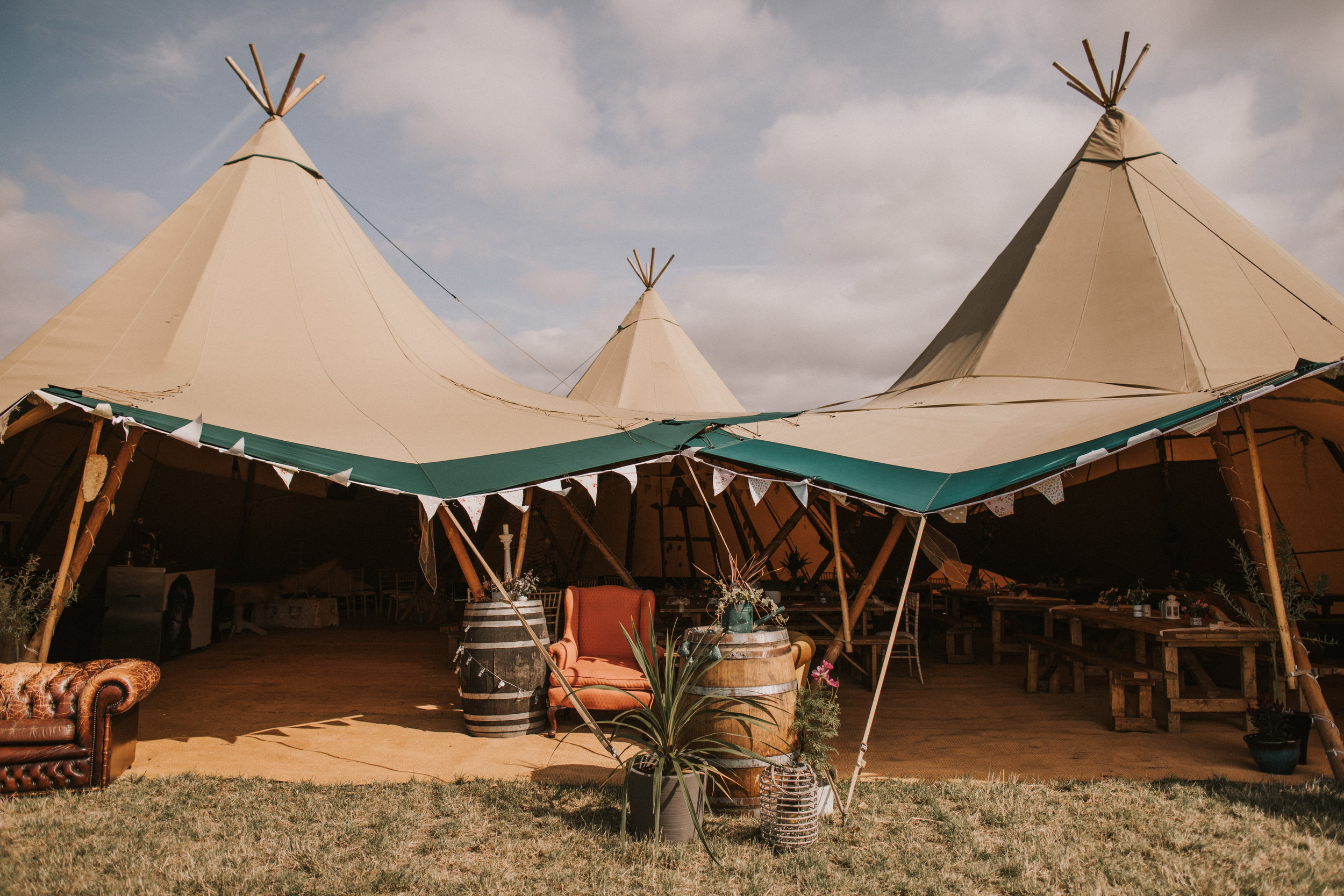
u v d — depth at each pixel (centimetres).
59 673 462
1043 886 332
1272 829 388
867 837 386
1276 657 589
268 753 544
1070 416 597
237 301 695
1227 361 660
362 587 1422
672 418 719
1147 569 1171
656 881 340
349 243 819
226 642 1092
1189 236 776
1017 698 738
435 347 799
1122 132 875
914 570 1288
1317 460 901
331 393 635
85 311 668
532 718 603
